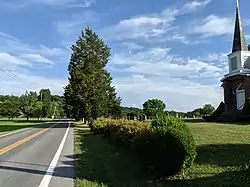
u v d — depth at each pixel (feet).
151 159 32.32
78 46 182.60
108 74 183.83
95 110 159.22
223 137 52.49
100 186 30.58
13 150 58.23
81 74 166.61
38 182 31.65
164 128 31.86
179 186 29.14
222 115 115.44
